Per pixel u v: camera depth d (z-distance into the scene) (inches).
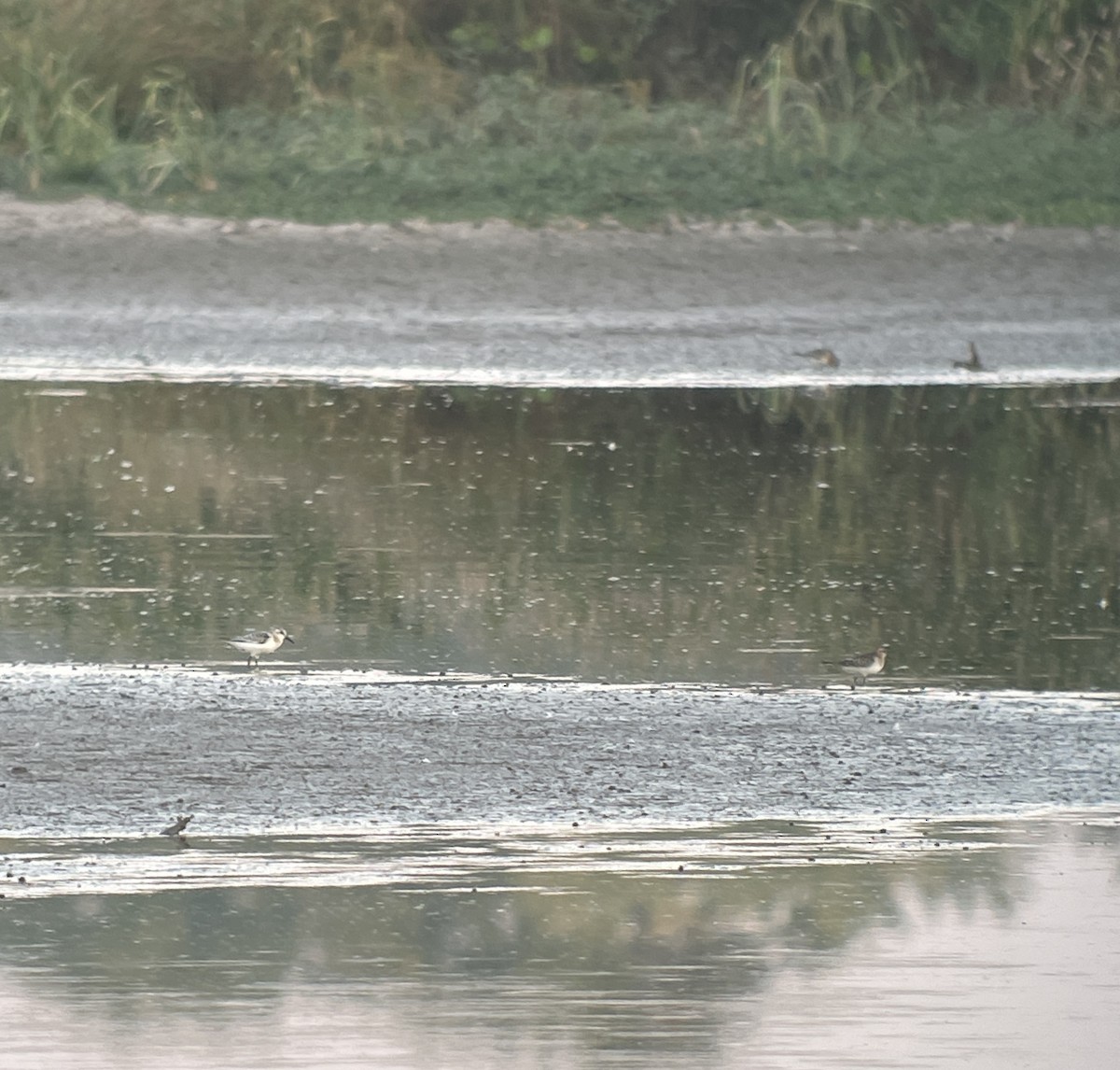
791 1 4069.9
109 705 1330.0
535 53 3880.4
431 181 3294.8
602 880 1055.0
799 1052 855.7
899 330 2979.8
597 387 2726.4
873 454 2384.4
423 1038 858.8
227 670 1455.5
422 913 1002.7
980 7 3986.2
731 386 2768.2
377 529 1961.1
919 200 3348.9
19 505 2033.7
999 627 1663.4
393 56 3671.3
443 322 2910.9
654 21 4023.1
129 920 989.2
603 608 1680.6
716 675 1480.1
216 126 3479.3
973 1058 852.6
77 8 3558.1
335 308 2938.0
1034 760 1275.8
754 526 2016.5
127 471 2202.3
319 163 3326.8
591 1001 903.1
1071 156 3577.8
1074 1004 907.4
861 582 1803.6
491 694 1393.9
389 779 1203.2
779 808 1178.0
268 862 1071.0
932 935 984.3
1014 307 3065.9
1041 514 2106.3
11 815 1128.2
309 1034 865.5
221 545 1884.8
